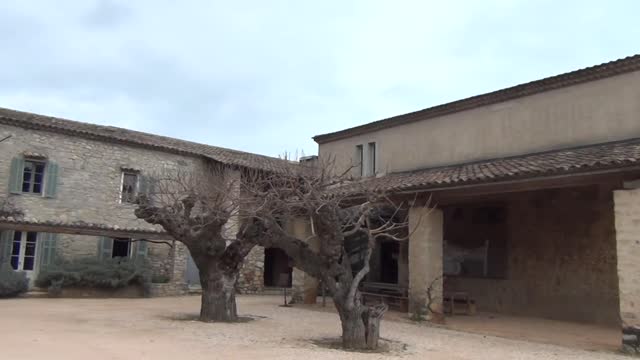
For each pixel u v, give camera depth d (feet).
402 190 41.65
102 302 52.95
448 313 47.73
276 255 85.87
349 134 61.31
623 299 29.63
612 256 41.81
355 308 29.19
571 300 44.06
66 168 61.26
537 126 44.06
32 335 29.89
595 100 40.55
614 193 30.55
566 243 45.09
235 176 63.26
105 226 61.82
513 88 45.73
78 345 27.02
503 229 49.98
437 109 51.90
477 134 48.60
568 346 31.81
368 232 31.42
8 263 56.13
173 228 39.19
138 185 65.82
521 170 34.42
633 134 38.01
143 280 60.85
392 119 56.13
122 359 23.67
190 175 60.08
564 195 45.70
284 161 42.39
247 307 51.93
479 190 38.37
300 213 39.65
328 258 31.14
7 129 57.98
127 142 65.16
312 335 33.55
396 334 34.83
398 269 57.21
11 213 55.52
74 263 58.95
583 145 40.70
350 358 25.71
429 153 52.54
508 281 48.88
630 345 29.14
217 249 39.24
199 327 35.53
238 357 25.12
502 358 27.27
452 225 54.44
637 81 38.27
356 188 40.63
